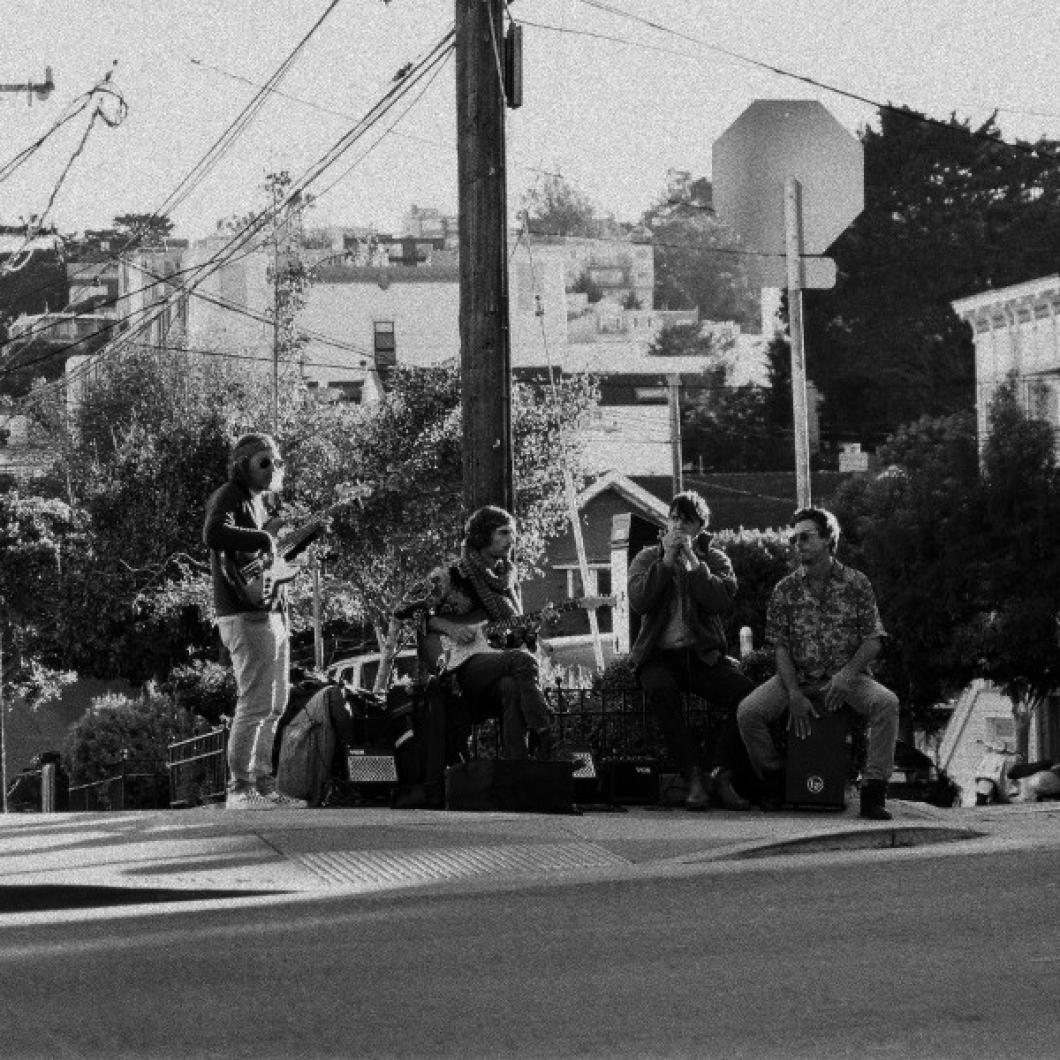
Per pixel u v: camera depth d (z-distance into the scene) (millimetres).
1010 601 52094
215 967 9914
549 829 14555
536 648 17438
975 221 107375
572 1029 8578
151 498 58875
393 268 105562
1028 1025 8547
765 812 16625
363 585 48562
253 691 16438
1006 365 68562
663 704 16750
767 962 9883
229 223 68500
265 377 68438
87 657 59281
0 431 79000
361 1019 8805
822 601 16609
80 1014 8953
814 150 19859
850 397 108438
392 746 16891
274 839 13906
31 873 12695
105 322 110688
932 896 11664
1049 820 16219
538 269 115375
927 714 56844
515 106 18391
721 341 159500
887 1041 8320
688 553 16844
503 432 18062
